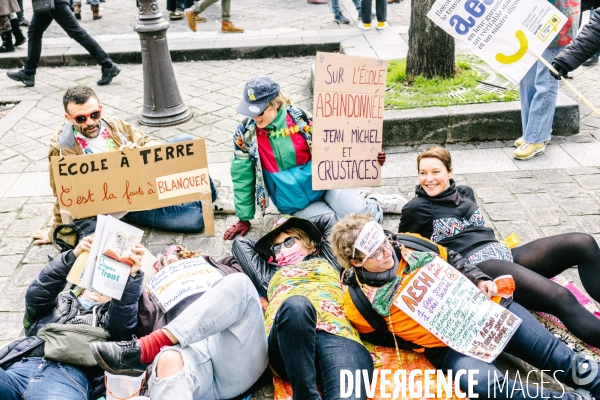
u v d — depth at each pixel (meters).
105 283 2.66
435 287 2.75
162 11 11.03
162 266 3.32
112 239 2.67
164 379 2.42
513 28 3.63
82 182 3.58
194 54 8.42
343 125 3.57
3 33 8.44
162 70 6.09
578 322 2.77
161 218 4.22
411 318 2.73
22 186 4.99
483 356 2.66
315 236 3.38
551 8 3.57
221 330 2.54
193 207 4.30
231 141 5.77
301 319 2.47
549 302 2.84
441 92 5.80
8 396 2.50
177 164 3.75
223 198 4.54
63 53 8.37
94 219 3.74
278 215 4.43
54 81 7.81
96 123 3.75
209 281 3.04
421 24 5.91
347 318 2.88
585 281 3.03
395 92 5.91
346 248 2.69
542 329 2.71
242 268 3.47
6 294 3.67
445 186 3.20
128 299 2.74
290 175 3.72
